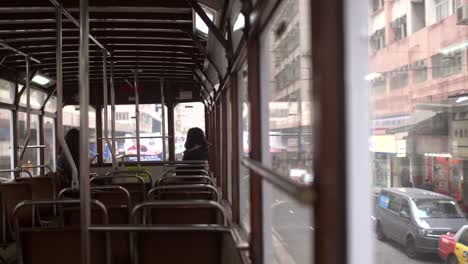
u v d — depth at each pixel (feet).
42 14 15.88
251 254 8.46
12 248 15.40
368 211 3.81
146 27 17.30
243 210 12.90
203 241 9.29
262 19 7.06
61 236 9.24
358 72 3.82
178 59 23.32
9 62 23.13
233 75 12.48
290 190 4.10
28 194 15.67
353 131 3.81
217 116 23.16
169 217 12.30
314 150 4.02
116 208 11.56
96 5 14.90
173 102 31.37
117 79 29.68
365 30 3.83
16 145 24.61
